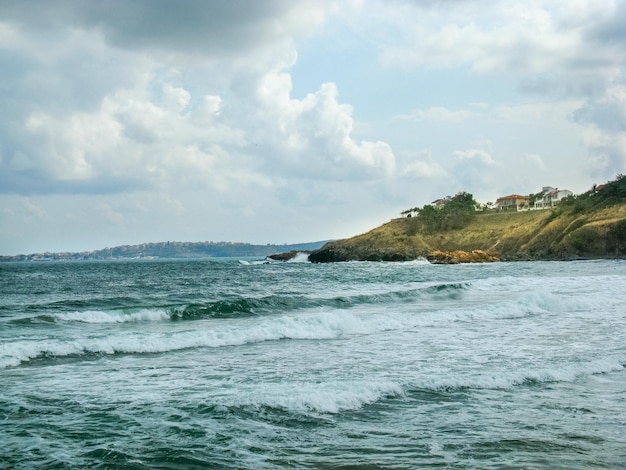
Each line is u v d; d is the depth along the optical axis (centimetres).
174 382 1118
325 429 810
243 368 1270
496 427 823
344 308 2659
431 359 1373
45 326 2027
